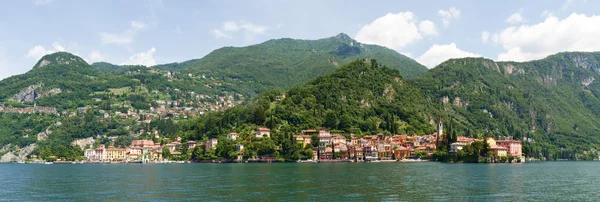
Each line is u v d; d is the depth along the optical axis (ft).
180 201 428.56
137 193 486.79
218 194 470.80
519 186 541.34
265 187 526.98
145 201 431.84
